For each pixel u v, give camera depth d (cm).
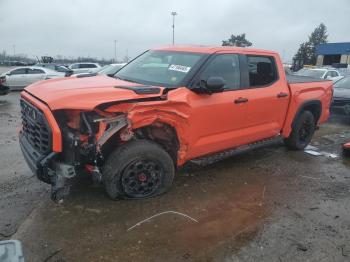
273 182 534
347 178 566
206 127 482
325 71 2005
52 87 426
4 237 362
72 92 395
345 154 688
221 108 490
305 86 657
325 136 868
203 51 509
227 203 454
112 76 543
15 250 180
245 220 412
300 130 689
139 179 436
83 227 383
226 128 513
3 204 431
